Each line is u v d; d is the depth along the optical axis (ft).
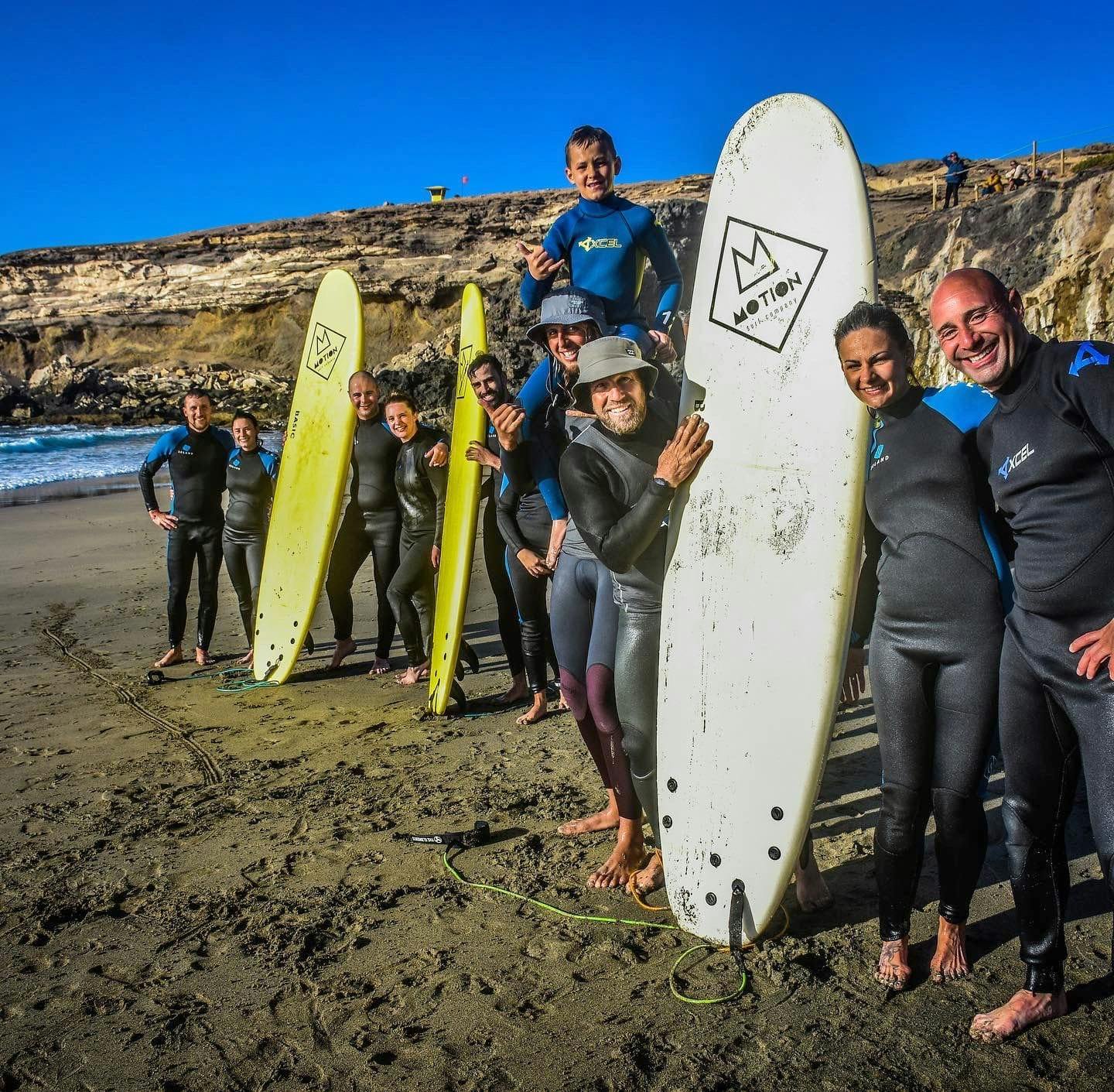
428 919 10.62
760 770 9.50
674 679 9.98
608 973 9.50
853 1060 7.99
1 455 100.12
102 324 164.45
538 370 15.24
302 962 9.87
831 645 9.19
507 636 18.44
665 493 9.53
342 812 13.70
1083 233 74.13
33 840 13.16
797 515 9.39
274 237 167.12
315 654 23.61
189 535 22.38
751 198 9.83
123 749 16.93
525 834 12.72
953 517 8.27
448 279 147.23
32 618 28.76
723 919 9.65
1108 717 7.35
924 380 81.97
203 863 12.27
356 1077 8.08
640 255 15.81
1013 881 8.23
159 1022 8.94
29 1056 8.52
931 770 8.64
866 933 9.95
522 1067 8.12
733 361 9.86
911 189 152.35
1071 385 7.38
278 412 142.82
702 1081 7.85
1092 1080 7.57
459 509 17.97
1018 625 7.94
